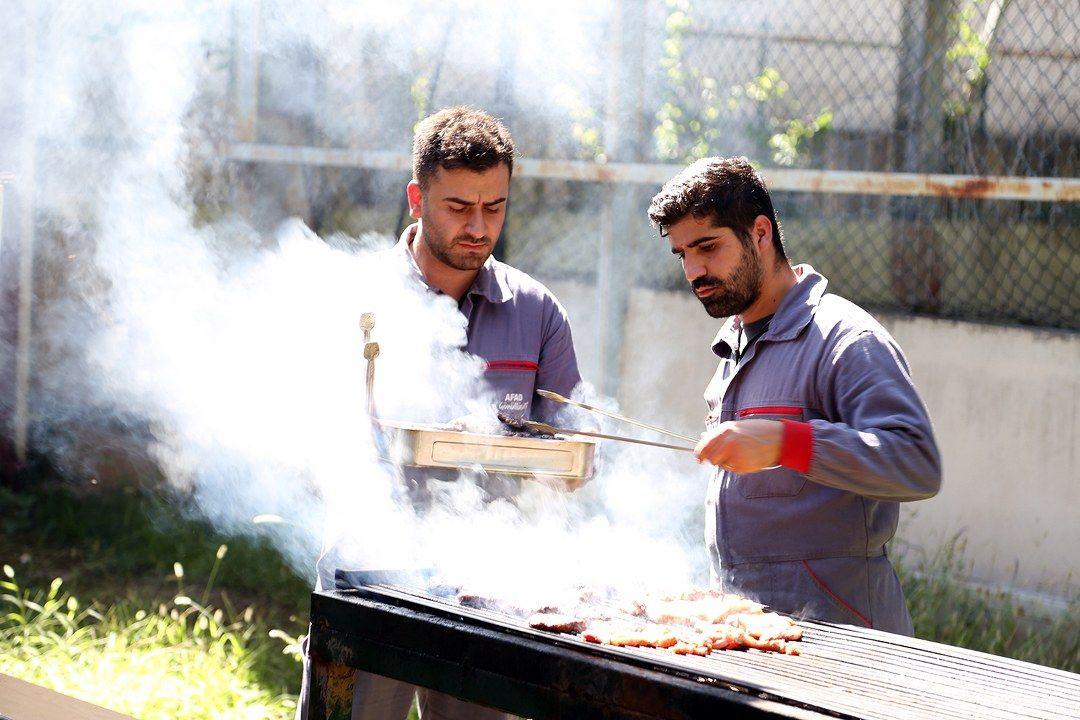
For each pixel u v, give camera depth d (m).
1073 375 4.52
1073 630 4.40
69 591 5.38
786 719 1.69
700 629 2.20
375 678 2.72
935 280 4.96
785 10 5.19
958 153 4.89
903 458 2.29
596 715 1.89
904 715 1.72
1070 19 4.62
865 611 2.52
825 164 5.18
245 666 4.28
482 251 2.78
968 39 4.84
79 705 2.77
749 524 2.59
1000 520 4.70
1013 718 1.75
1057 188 4.58
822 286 2.62
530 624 2.11
